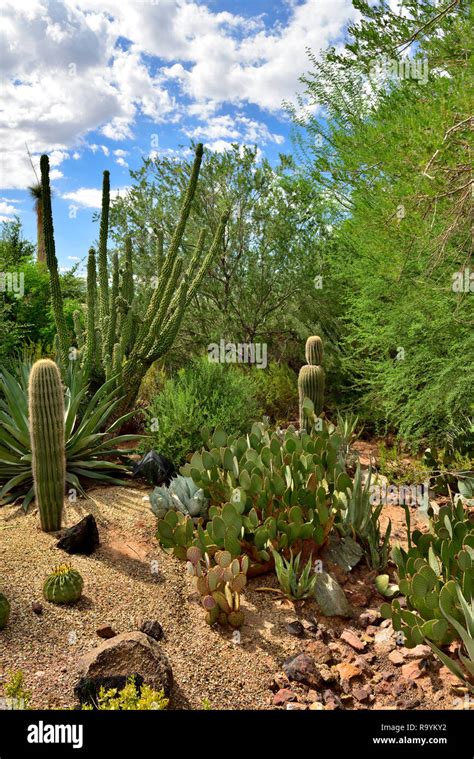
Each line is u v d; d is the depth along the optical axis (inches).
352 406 277.6
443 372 178.4
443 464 192.2
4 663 99.7
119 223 335.6
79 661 99.7
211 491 164.4
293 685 106.0
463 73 143.9
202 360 253.9
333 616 128.1
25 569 133.0
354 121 238.8
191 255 328.8
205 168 328.5
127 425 249.9
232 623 120.6
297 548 146.0
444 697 103.8
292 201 319.3
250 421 232.8
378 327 218.2
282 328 341.7
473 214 141.8
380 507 152.9
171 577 137.9
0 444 196.5
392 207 142.6
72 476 188.5
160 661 98.1
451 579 121.3
